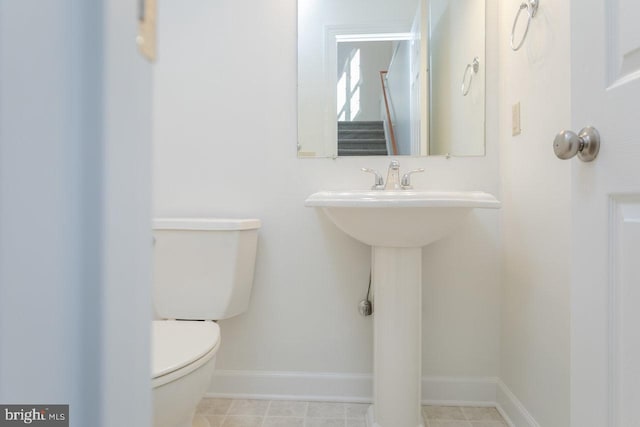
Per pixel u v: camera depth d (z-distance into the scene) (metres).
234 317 1.49
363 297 1.46
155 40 0.33
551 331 1.04
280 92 1.49
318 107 1.49
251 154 1.49
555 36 1.03
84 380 0.26
